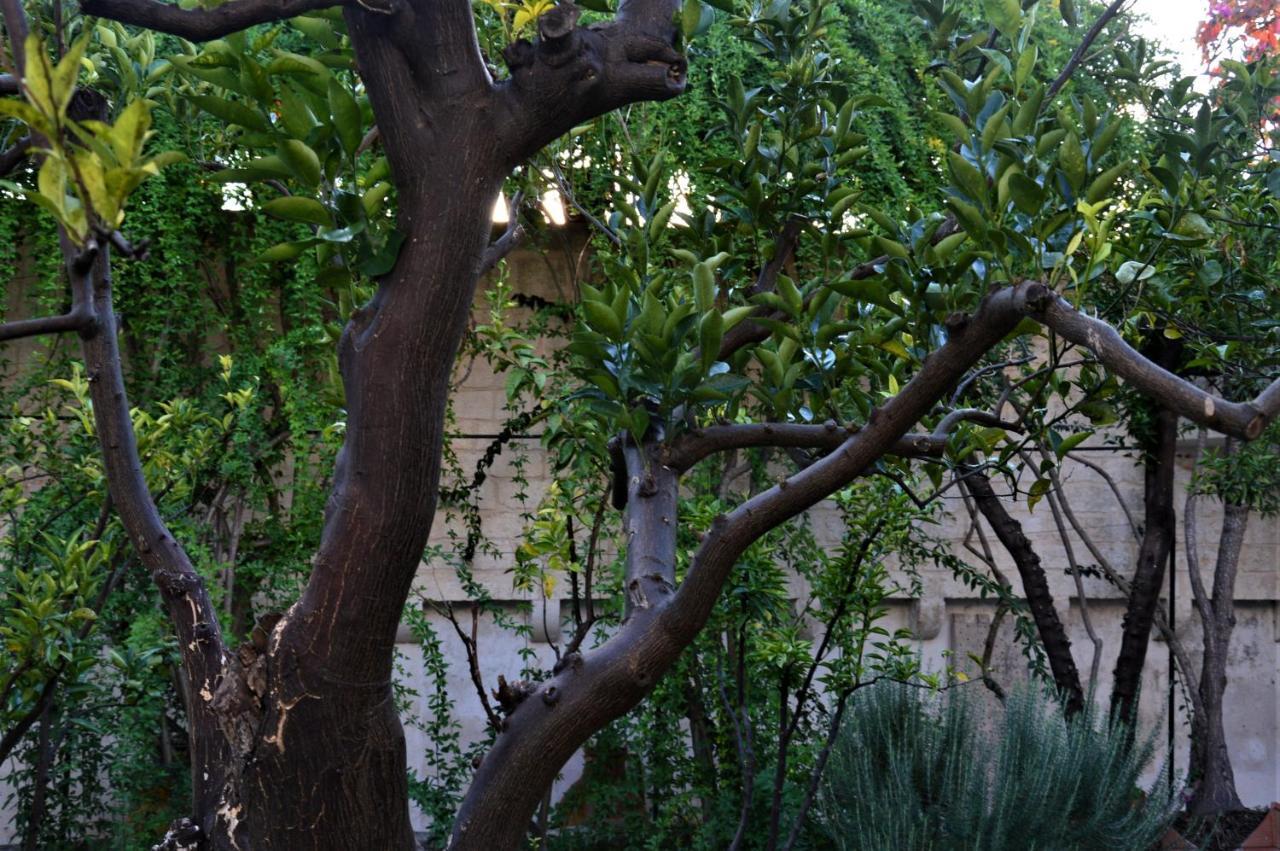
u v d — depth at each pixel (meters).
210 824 2.17
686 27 2.39
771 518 2.47
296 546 6.73
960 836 5.43
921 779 5.71
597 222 3.85
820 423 3.20
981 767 5.53
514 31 2.94
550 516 4.15
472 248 1.91
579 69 1.91
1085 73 6.93
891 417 2.43
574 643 3.28
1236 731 8.06
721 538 2.46
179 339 6.67
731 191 3.72
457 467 6.89
